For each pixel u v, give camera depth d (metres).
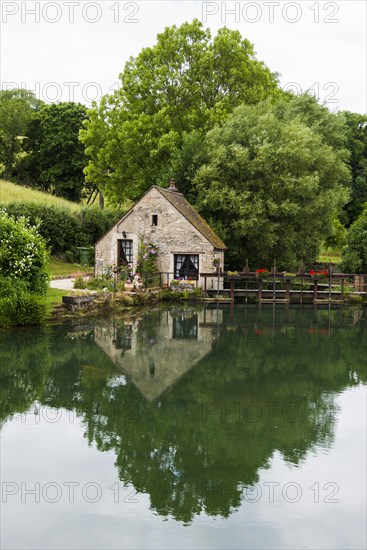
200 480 7.92
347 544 6.33
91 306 21.98
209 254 28.89
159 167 36.28
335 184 36.78
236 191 31.00
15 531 6.52
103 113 38.50
